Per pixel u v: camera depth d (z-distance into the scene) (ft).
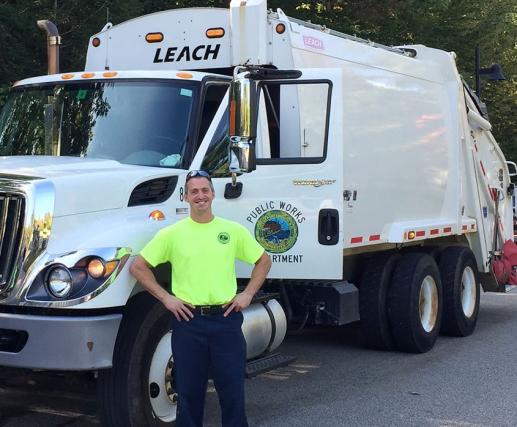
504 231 38.29
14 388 18.72
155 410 17.35
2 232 16.40
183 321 15.26
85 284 15.83
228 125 18.97
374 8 55.98
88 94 20.99
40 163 18.35
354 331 33.19
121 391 16.61
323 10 55.88
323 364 26.61
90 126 20.57
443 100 32.35
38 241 16.08
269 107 21.49
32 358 15.70
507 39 69.67
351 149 24.14
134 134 20.07
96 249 16.08
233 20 22.40
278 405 21.36
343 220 22.49
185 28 23.48
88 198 16.90
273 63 22.35
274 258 20.59
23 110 22.03
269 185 20.54
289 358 20.83
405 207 28.25
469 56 64.85
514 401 21.85
